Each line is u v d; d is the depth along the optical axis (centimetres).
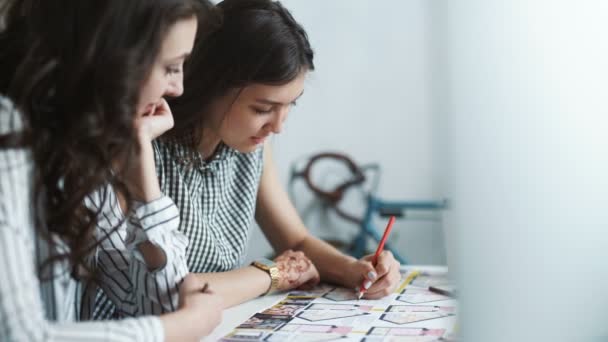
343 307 109
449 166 70
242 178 138
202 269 130
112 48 75
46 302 85
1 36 78
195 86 115
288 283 121
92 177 80
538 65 71
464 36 69
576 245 72
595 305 72
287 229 145
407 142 328
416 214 325
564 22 71
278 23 111
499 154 69
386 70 326
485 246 69
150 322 79
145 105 82
